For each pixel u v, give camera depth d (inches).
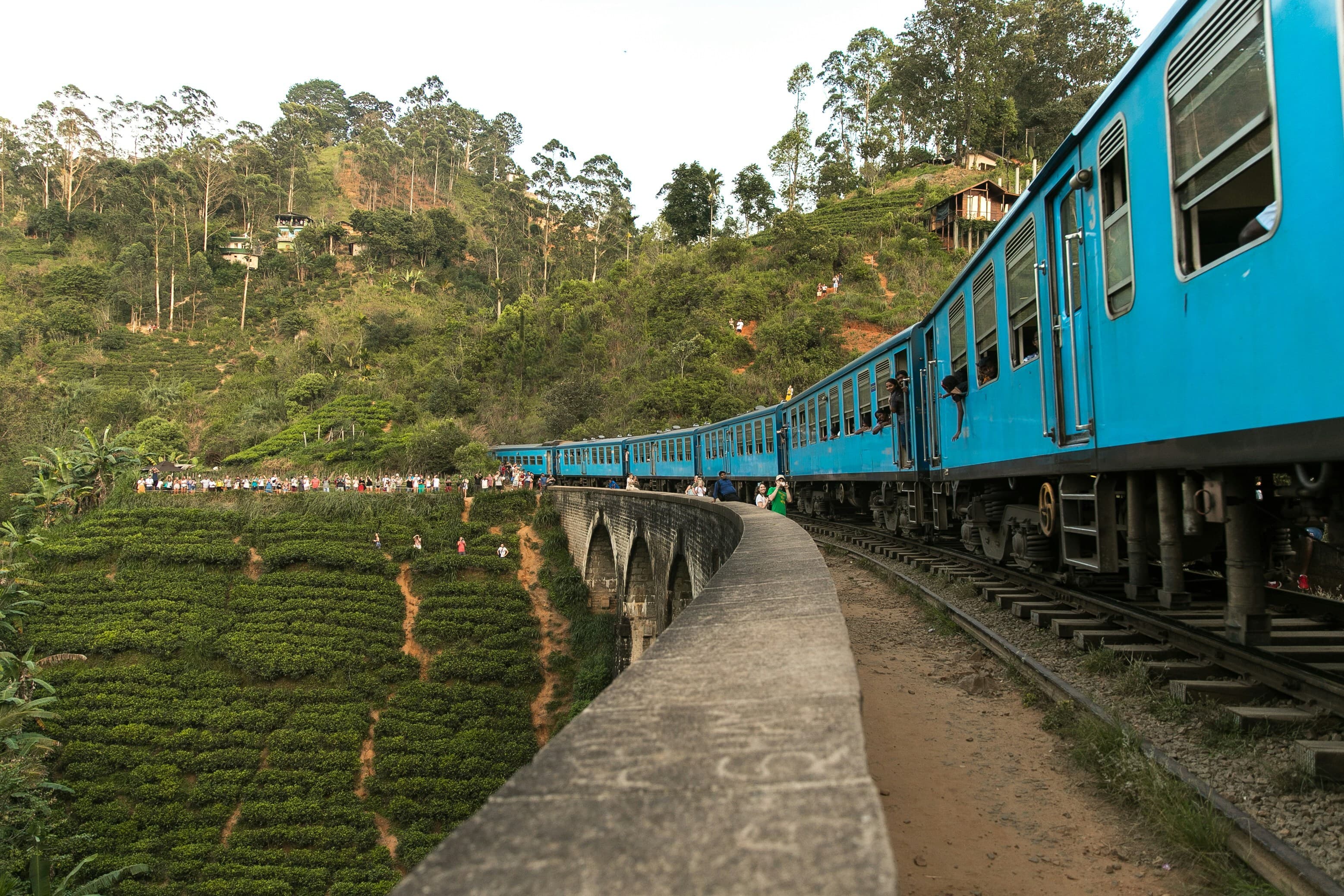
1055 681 226.5
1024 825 156.8
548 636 1266.0
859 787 52.9
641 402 2380.7
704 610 144.2
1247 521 203.2
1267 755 162.2
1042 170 286.0
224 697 1097.4
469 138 5949.8
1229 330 178.1
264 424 2701.8
